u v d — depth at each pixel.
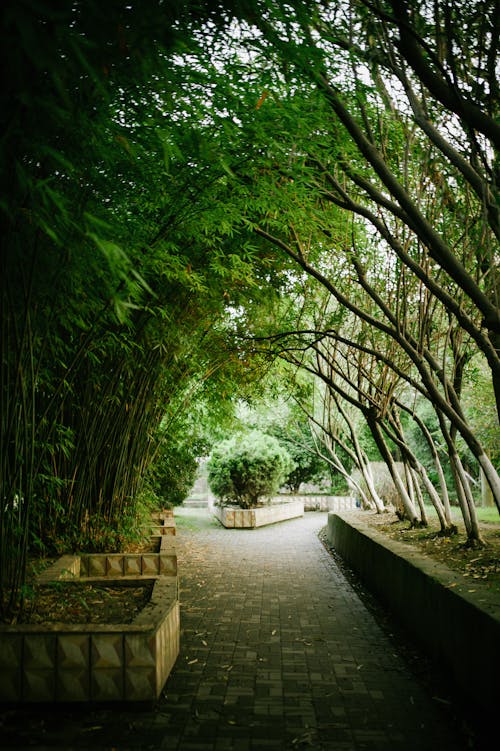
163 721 3.07
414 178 5.10
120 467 6.33
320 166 4.79
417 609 4.64
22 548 3.63
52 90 2.42
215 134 4.11
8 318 3.30
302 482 20.59
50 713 3.11
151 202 4.25
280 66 3.68
